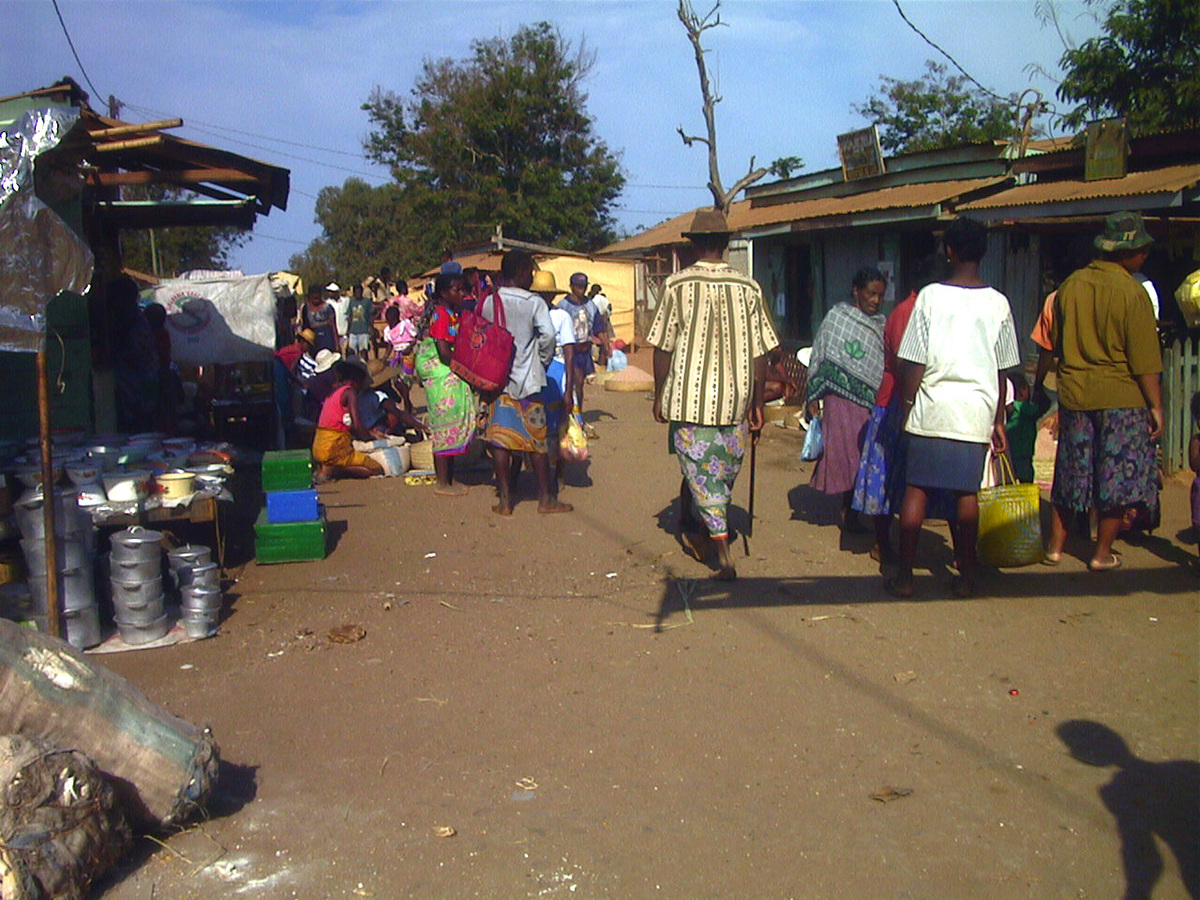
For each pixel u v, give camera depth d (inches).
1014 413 264.7
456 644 203.3
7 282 175.9
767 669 187.6
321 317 583.2
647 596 230.4
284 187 293.4
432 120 1611.7
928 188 521.3
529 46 1622.8
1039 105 528.1
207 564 209.2
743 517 297.7
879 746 157.8
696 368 229.5
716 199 778.8
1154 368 222.4
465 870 127.6
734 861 128.7
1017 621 207.8
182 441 263.6
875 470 237.8
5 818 114.8
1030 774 148.5
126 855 129.3
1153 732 159.9
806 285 652.7
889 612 215.0
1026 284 431.8
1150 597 219.1
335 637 205.3
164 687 182.5
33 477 200.4
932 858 128.7
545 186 1600.6
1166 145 385.1
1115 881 123.6
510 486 332.8
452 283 332.8
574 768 152.6
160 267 1635.1
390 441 386.6
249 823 138.6
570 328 337.4
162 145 248.7
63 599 194.9
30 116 179.8
